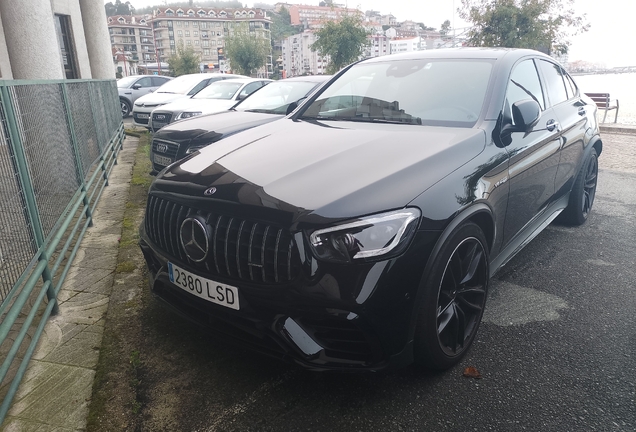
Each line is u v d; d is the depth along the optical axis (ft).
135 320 9.59
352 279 6.45
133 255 12.89
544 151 11.00
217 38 619.67
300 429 6.76
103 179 21.07
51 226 11.04
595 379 7.82
